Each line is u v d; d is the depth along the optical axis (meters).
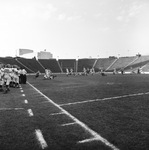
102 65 83.12
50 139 3.97
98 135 4.16
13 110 6.86
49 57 101.69
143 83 19.52
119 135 4.15
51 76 32.12
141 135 4.13
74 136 4.12
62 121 5.34
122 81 23.22
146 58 77.94
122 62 81.25
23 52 98.94
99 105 7.71
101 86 16.56
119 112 6.43
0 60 66.75
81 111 6.60
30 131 4.50
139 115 5.99
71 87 15.96
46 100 9.06
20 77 20.72
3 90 13.96
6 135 4.25
